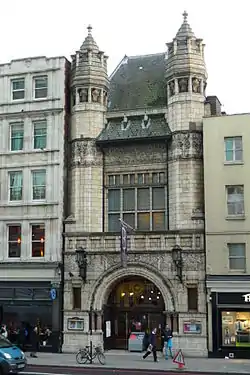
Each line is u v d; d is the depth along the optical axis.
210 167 36.16
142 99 41.03
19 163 39.75
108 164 38.94
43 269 37.75
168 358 33.22
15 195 39.69
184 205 36.38
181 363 28.45
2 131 40.53
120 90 42.59
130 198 38.34
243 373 26.98
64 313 37.12
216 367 29.31
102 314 36.75
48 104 39.75
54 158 38.97
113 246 36.97
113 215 38.50
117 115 39.53
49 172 38.94
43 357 33.84
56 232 38.03
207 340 34.41
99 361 30.56
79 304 37.12
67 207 38.94
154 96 40.91
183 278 35.41
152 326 37.38
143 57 44.84
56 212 38.28
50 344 36.78
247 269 34.44
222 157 36.06
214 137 36.41
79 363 30.50
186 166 36.81
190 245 35.69
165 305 35.59
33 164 39.41
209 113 38.38
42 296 37.56
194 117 37.38
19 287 38.06
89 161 38.59
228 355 33.81
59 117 39.38
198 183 36.75
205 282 35.03
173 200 36.84
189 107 37.41
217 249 35.09
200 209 36.38
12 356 25.19
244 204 35.31
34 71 40.47
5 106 40.66
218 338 34.16
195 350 34.41
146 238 36.44
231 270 34.78
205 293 35.03
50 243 38.03
